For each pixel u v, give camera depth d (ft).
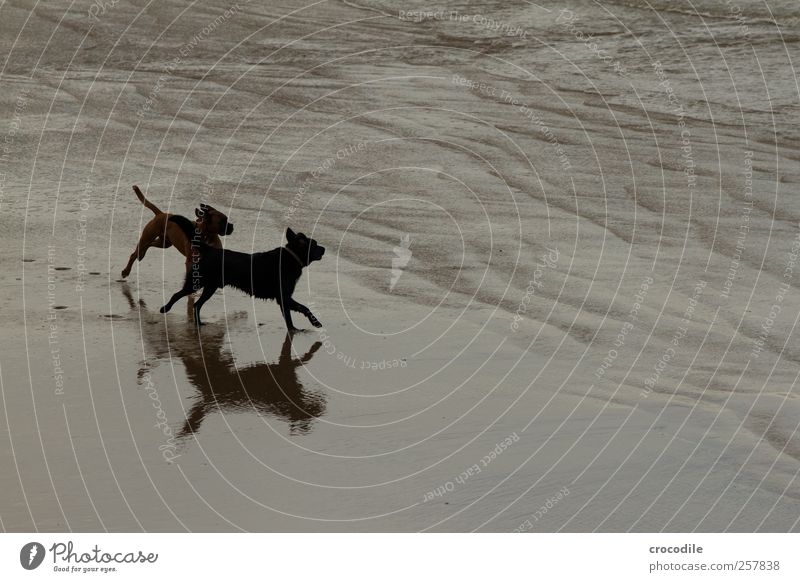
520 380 29.91
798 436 25.72
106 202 48.80
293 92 71.61
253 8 97.50
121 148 58.34
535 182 52.49
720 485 23.21
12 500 22.43
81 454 24.71
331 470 24.02
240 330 34.04
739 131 60.95
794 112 63.93
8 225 45.06
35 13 94.89
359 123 63.93
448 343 32.89
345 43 86.07
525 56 79.66
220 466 24.13
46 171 53.78
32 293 37.01
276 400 28.32
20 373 29.91
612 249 42.63
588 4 91.86
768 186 51.19
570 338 33.32
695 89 69.26
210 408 27.73
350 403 28.19
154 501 22.38
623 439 25.70
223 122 64.18
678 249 42.55
